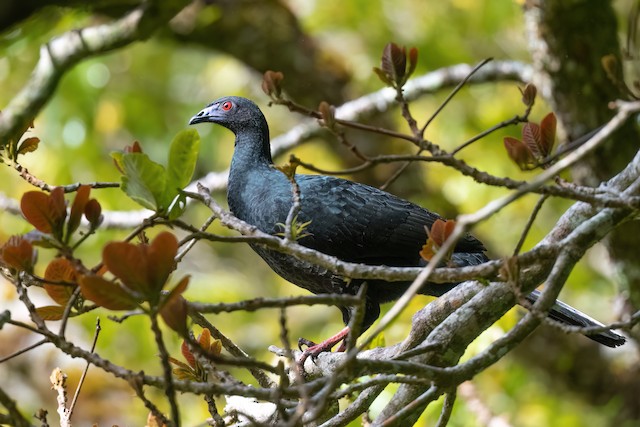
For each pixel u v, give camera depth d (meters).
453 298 7.75
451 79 13.24
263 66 15.34
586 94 11.59
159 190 6.10
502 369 14.56
